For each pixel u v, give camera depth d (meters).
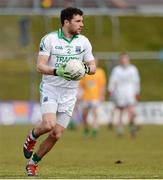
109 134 73.62
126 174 32.12
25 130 76.88
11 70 115.12
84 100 68.50
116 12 120.12
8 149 52.09
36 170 33.75
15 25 120.94
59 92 29.77
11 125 87.12
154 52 124.56
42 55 29.45
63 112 29.95
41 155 30.52
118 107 71.06
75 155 47.00
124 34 133.88
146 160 42.56
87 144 58.59
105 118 91.69
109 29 133.25
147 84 118.69
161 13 124.00
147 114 93.12
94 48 126.88
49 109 29.47
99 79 69.25
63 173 32.81
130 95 70.62
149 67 122.88
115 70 71.25
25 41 105.75
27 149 30.72
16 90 110.69
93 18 133.88
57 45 29.55
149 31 136.38
